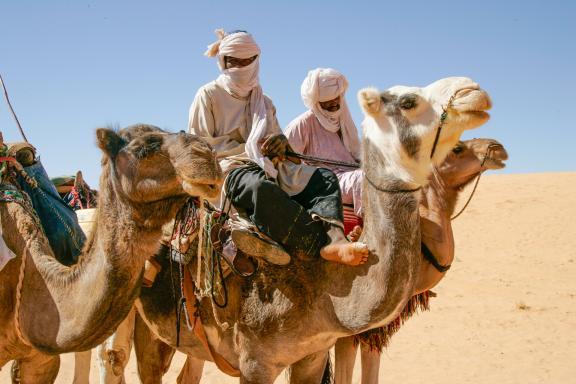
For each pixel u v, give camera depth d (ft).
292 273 16.92
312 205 17.30
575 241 79.61
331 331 16.74
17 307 15.99
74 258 19.02
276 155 17.99
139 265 14.55
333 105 21.62
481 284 60.49
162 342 21.25
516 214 95.25
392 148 15.98
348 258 16.03
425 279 20.49
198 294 17.53
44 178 19.66
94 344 15.07
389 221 15.90
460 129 15.78
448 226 20.85
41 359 18.07
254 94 20.35
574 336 42.04
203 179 13.35
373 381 21.57
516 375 34.19
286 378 22.12
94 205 26.32
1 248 16.22
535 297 54.70
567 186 116.47
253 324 17.17
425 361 36.91
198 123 20.29
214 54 20.59
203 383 31.65
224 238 17.35
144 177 13.96
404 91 16.07
